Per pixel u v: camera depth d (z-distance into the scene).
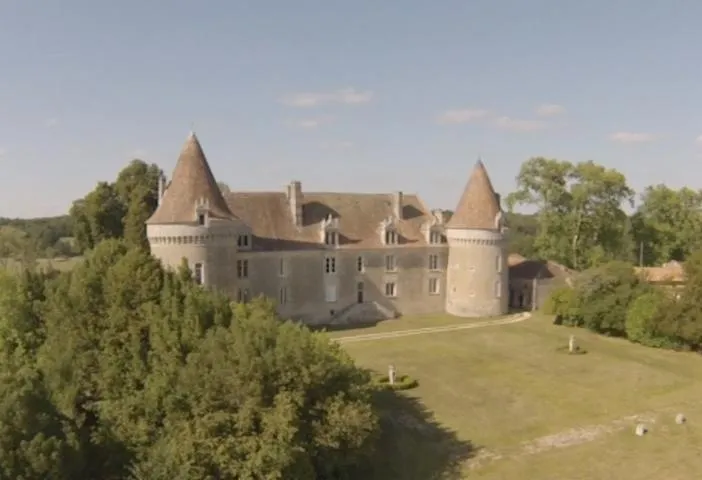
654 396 49.47
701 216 113.62
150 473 30.59
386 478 37.56
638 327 65.12
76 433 31.56
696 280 62.22
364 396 37.44
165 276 40.31
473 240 77.94
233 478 31.45
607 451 40.12
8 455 27.77
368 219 80.56
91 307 38.16
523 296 86.81
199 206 61.69
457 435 42.44
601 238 96.75
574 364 57.03
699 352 62.75
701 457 39.16
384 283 78.88
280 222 74.38
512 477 37.09
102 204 95.38
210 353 34.19
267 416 32.28
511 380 52.44
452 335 67.56
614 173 91.38
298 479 32.62
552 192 93.25
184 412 33.00
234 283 65.19
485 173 80.44
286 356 34.66
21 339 39.69
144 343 36.81
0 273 43.72
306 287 73.88
